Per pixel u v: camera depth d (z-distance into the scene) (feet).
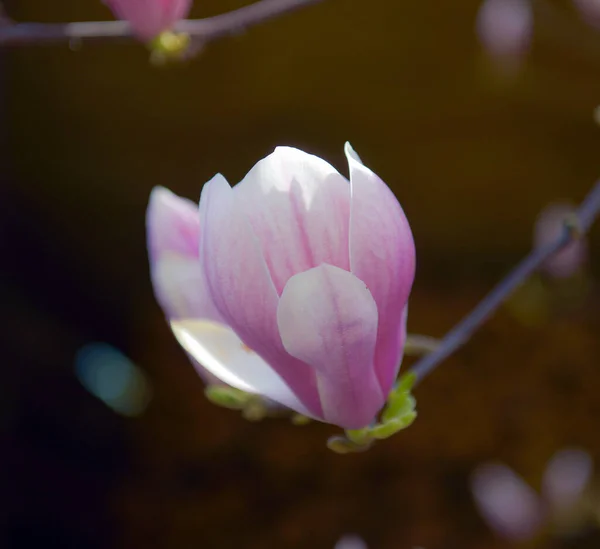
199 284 2.31
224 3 6.72
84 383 8.61
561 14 6.96
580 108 7.72
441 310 9.11
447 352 2.48
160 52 2.63
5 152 8.05
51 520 7.82
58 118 7.95
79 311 8.88
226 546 7.79
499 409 8.56
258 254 2.09
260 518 7.98
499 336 9.11
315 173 2.11
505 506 5.41
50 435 8.20
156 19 2.60
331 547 7.74
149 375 8.95
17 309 8.34
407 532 7.74
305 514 7.98
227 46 7.53
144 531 7.93
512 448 8.23
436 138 8.10
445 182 8.40
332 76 7.70
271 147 8.04
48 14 7.25
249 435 8.57
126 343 9.08
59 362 8.50
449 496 7.95
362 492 8.09
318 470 8.27
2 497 7.65
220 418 8.68
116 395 8.71
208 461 8.38
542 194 8.41
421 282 9.32
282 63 7.59
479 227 8.78
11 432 7.92
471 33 7.36
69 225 8.57
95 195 8.40
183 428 8.61
